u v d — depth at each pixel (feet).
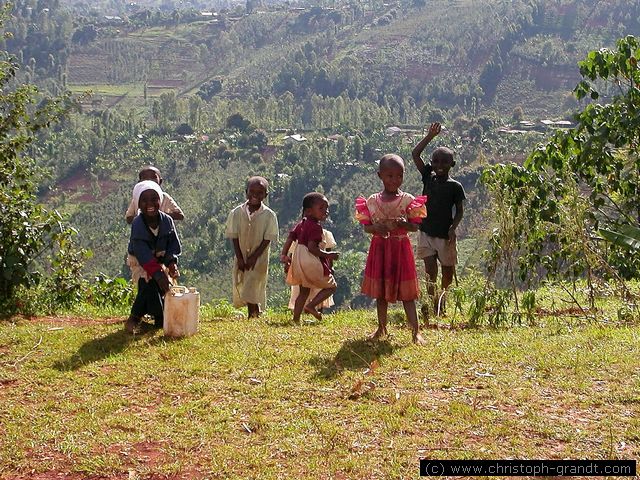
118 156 343.26
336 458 13.88
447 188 27.53
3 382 18.44
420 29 649.61
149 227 23.76
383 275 22.03
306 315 28.48
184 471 13.65
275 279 182.60
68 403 16.80
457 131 333.83
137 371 19.06
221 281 211.82
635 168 37.83
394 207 21.59
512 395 16.76
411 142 321.73
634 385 17.15
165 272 23.62
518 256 34.81
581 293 32.35
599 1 588.50
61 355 20.58
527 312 26.86
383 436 14.76
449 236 27.43
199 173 330.54
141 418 16.01
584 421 15.24
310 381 18.06
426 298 26.55
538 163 37.52
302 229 26.63
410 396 16.61
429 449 14.15
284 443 14.55
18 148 32.24
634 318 25.95
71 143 348.38
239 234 28.32
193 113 401.49
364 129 374.22
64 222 32.78
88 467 13.78
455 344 21.48
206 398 17.04
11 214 29.14
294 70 577.02
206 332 23.48
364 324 25.70
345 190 280.51
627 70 37.27
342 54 635.25
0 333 23.29
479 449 14.05
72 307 32.17
